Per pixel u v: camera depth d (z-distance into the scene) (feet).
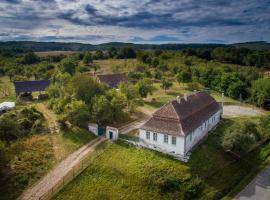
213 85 419.13
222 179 170.40
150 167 164.55
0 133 190.80
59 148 186.60
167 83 380.17
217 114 252.62
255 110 313.73
